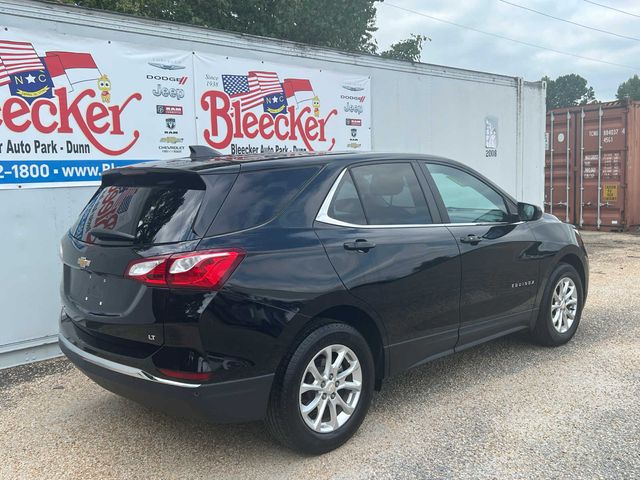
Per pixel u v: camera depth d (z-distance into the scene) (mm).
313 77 7180
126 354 3109
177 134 6043
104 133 5535
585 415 3873
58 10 5180
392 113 8141
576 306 5418
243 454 3477
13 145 5012
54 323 5340
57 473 3307
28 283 5168
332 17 14234
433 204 4223
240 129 6543
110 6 11953
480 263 4344
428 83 8562
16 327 5121
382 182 3986
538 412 3938
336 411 3510
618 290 7676
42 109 5152
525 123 10312
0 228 4984
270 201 3389
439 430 3713
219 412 3049
